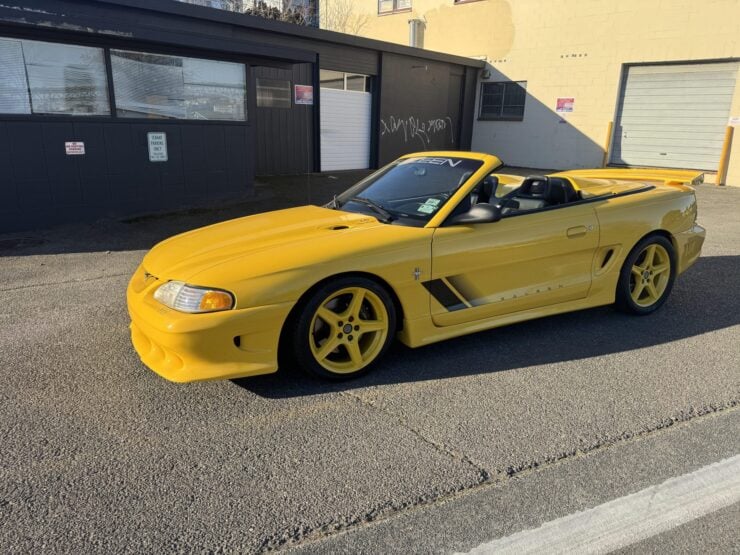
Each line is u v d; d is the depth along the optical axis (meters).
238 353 3.14
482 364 3.77
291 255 3.28
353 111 16.25
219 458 2.71
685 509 2.37
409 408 3.19
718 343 4.16
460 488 2.49
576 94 17.34
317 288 3.29
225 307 3.06
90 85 8.50
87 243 7.61
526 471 2.62
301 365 3.36
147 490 2.48
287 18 26.44
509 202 4.42
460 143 20.02
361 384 3.48
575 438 2.89
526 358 3.87
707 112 14.95
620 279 4.54
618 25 16.11
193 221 8.98
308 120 15.16
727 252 7.17
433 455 2.74
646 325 4.52
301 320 3.25
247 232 3.80
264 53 9.67
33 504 2.38
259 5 26.08
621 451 2.78
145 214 9.39
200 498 2.43
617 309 4.74
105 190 8.91
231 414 3.13
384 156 17.25
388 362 3.79
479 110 20.09
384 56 16.33
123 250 7.25
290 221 4.00
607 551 2.14
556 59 17.59
